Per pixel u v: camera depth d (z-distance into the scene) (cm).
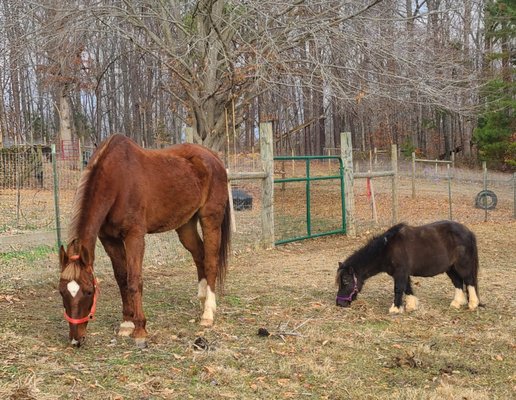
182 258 948
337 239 1252
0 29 1641
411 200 2056
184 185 565
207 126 1752
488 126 3038
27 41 1639
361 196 2127
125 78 4303
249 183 1934
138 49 1742
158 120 3941
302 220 1302
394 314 635
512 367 479
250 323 586
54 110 4709
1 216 1195
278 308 650
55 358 449
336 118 4144
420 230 644
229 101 1709
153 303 657
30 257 862
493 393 423
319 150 4491
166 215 551
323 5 1627
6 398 368
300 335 545
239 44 1781
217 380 423
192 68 1664
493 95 2680
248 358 477
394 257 635
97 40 2020
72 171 1524
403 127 4162
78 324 455
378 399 404
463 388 426
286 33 1588
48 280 757
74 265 452
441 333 567
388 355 500
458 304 673
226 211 634
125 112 4447
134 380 412
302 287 762
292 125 3656
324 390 418
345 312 638
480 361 491
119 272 526
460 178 2703
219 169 622
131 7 1627
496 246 1173
